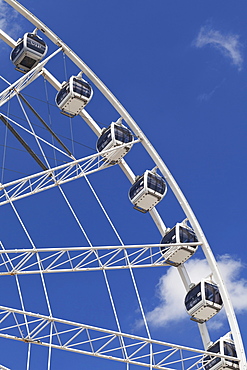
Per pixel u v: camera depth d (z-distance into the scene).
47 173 25.19
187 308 29.89
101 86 31.16
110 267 25.62
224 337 29.14
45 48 30.08
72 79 30.89
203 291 29.22
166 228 31.75
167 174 30.86
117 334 23.83
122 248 25.89
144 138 30.98
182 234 30.31
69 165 26.41
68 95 30.80
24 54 29.59
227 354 28.56
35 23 30.20
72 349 23.25
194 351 25.56
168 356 25.16
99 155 27.55
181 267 30.64
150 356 24.39
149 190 30.75
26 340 22.08
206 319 29.91
